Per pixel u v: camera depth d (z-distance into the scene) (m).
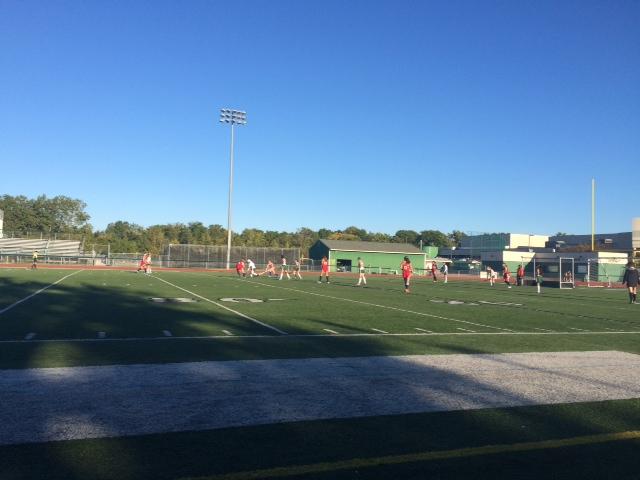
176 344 10.21
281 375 7.76
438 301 23.00
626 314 19.66
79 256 59.69
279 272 58.91
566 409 6.46
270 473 4.48
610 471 4.73
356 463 4.74
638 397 7.07
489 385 7.50
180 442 5.10
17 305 16.59
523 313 18.64
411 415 6.09
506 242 92.75
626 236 84.38
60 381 7.11
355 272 67.25
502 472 4.65
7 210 96.19
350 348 10.19
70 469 4.45
